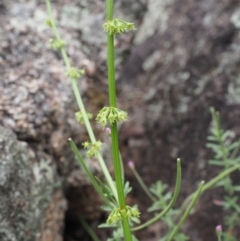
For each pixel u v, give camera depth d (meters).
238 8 0.34
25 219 0.21
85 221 0.29
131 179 0.34
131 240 0.14
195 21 0.36
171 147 0.33
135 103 0.36
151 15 0.40
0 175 0.19
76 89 0.20
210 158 0.31
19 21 0.29
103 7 0.33
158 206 0.24
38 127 0.23
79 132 0.26
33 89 0.24
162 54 0.37
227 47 0.33
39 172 0.22
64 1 0.32
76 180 0.26
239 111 0.30
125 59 0.36
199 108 0.32
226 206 0.25
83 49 0.31
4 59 0.26
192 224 0.30
